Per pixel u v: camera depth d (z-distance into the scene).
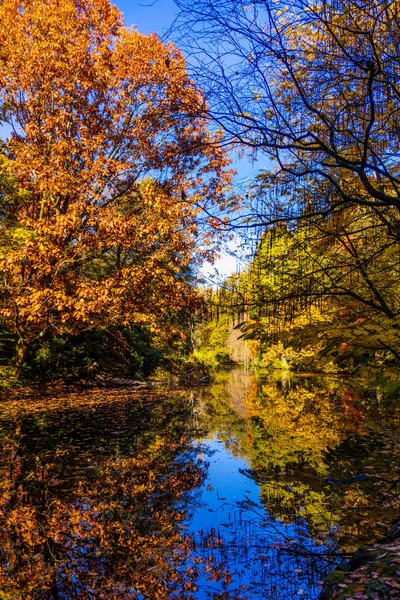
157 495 5.81
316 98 3.66
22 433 9.48
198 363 35.47
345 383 22.61
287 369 34.66
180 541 4.49
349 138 3.95
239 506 5.40
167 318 19.72
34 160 13.80
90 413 12.42
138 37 14.93
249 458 7.68
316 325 4.09
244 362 42.12
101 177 15.12
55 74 14.48
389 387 3.94
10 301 14.10
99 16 15.63
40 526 4.83
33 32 14.58
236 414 12.81
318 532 4.62
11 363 15.81
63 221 13.46
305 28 3.77
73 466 7.11
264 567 3.94
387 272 4.62
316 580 3.71
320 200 4.12
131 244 15.05
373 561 3.22
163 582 3.74
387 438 9.10
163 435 9.70
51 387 16.95
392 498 5.43
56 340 18.48
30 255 13.04
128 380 21.64
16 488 5.98
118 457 7.71
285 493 5.86
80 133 15.31
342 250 4.80
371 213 4.48
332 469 6.89
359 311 4.30
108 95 15.79
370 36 3.04
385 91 3.71
